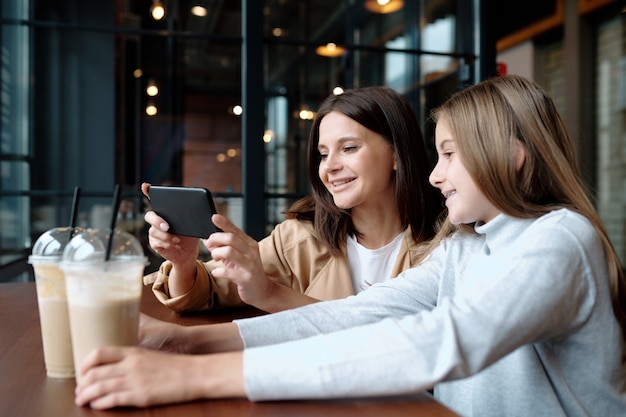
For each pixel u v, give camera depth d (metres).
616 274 0.75
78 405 0.58
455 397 0.86
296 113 3.58
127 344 0.62
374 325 0.63
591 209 0.79
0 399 0.61
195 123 4.40
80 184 4.50
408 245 1.30
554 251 0.67
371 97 1.26
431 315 0.62
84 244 0.61
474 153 0.80
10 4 3.56
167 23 4.27
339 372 0.58
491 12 3.28
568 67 4.77
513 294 0.63
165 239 1.03
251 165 3.04
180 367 0.59
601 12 4.54
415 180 1.29
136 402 0.57
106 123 4.51
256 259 0.99
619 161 4.46
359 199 1.25
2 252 3.47
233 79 3.79
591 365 0.72
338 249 1.31
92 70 4.41
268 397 0.59
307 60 3.62
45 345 0.68
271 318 0.82
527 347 0.75
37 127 4.06
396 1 3.56
